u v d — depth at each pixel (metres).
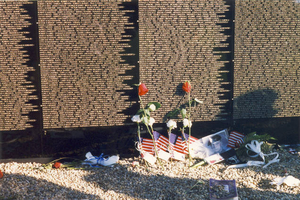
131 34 4.77
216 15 4.85
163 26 4.79
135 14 4.73
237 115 5.10
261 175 4.46
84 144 4.96
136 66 4.83
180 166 4.79
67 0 4.63
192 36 4.84
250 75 5.02
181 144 5.04
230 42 4.93
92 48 4.74
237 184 4.22
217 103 5.05
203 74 4.94
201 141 5.09
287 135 5.24
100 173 4.62
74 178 4.48
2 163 4.86
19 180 4.32
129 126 4.96
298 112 5.20
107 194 4.05
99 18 4.70
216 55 4.92
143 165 4.79
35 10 4.62
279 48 5.00
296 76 5.09
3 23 4.61
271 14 4.93
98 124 4.91
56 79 4.77
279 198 3.88
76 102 4.84
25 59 4.70
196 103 5.02
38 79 4.75
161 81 4.89
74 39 4.70
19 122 4.83
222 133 5.13
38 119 4.85
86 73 4.79
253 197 3.90
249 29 4.92
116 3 4.69
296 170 4.58
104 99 4.86
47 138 4.90
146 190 4.14
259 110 5.13
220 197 3.89
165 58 4.85
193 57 4.89
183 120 4.73
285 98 5.14
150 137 5.02
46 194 4.01
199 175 4.49
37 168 4.73
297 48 5.03
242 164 4.75
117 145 5.00
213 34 4.88
